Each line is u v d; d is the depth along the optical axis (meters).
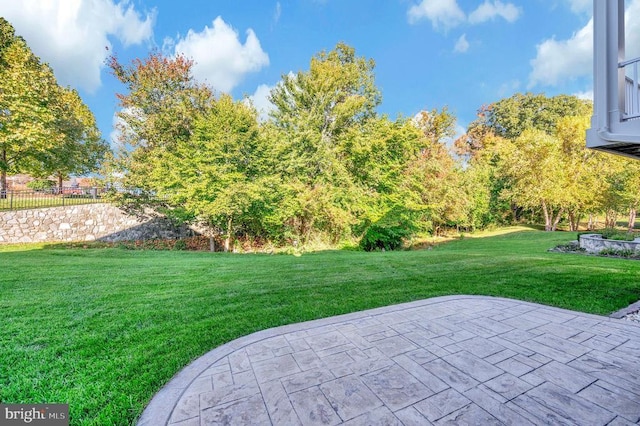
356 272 6.25
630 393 2.10
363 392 2.14
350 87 16.83
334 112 15.00
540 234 16.02
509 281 5.31
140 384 2.24
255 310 3.88
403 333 3.19
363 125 15.51
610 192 14.05
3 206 11.17
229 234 12.40
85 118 18.72
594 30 3.22
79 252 9.26
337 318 3.66
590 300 4.23
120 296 4.36
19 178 16.81
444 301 4.31
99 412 1.93
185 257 8.92
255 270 6.45
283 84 15.80
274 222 12.00
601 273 5.70
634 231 14.66
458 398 2.06
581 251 9.41
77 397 2.07
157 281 5.31
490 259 7.70
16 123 10.31
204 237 13.98
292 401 2.04
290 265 7.18
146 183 11.83
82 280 5.23
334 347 2.87
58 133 12.46
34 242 11.02
